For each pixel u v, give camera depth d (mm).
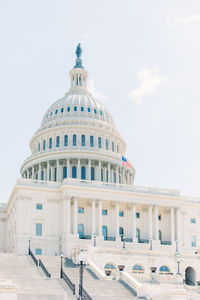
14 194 102125
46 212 98438
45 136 129500
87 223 100625
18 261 70250
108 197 100375
